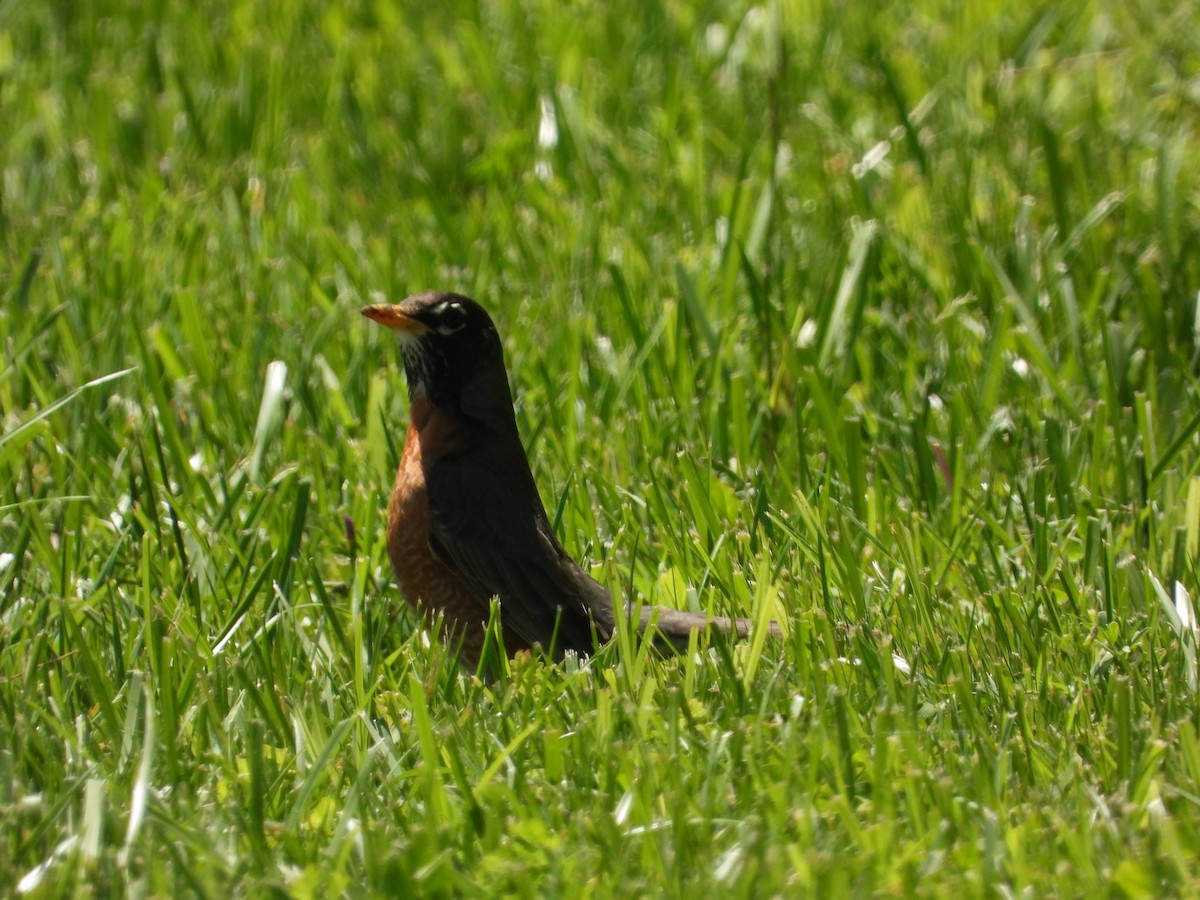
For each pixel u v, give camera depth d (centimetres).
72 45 1738
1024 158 1394
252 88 1551
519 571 843
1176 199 1278
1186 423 991
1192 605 780
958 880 572
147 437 1006
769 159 1420
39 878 574
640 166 1467
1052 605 789
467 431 862
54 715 708
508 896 577
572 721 707
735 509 925
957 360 1078
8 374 1015
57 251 1206
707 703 726
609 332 1172
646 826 598
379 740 674
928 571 851
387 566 919
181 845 605
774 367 1086
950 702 716
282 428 1023
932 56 1638
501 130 1534
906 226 1277
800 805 626
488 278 1250
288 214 1355
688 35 1711
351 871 601
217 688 730
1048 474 965
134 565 882
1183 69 1573
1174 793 612
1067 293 1088
